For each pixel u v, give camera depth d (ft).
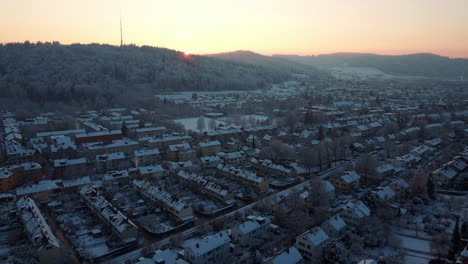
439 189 620.49
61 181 640.58
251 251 418.72
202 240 396.98
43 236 398.21
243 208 549.54
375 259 391.24
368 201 537.24
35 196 555.69
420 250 418.92
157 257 374.22
